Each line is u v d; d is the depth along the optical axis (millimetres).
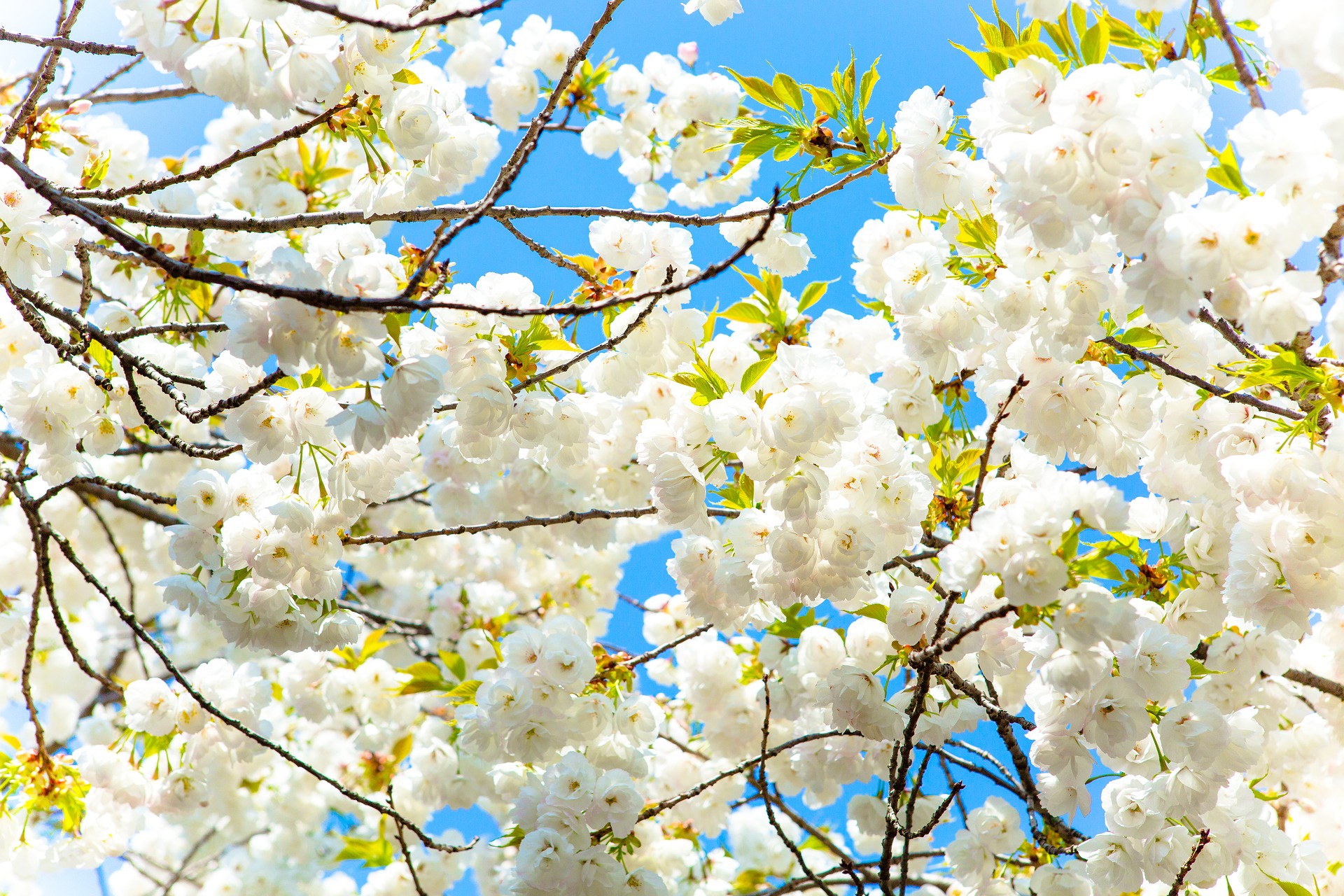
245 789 5594
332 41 2090
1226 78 2512
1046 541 2076
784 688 3680
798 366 2359
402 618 6102
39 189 1819
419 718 4840
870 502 2512
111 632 6324
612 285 2807
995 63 2314
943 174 2514
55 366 2625
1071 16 2365
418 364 2104
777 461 2332
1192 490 2764
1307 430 2189
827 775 3629
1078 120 1908
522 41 4477
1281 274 1935
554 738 2959
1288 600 2209
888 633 2920
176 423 4723
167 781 3197
